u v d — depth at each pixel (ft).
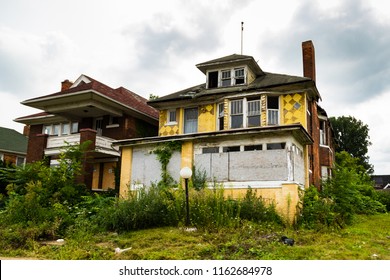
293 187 44.14
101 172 76.69
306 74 69.00
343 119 169.58
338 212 44.19
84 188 60.13
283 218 42.32
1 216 42.14
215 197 41.42
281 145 49.34
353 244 30.58
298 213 43.52
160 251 28.58
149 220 39.42
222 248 28.37
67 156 57.62
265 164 46.96
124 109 75.25
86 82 82.48
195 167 51.67
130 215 38.88
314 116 66.39
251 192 44.09
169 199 42.32
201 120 68.80
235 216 39.58
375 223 47.70
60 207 44.01
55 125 89.25
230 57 70.08
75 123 84.58
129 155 58.49
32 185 47.37
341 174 51.52
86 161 66.23
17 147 111.04
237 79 68.59
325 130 78.54
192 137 52.70
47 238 36.50
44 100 72.74
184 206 40.75
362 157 164.86
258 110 62.80
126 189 57.00
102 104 72.28
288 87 60.85
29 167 54.80
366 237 34.91
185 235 34.09
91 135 67.51
